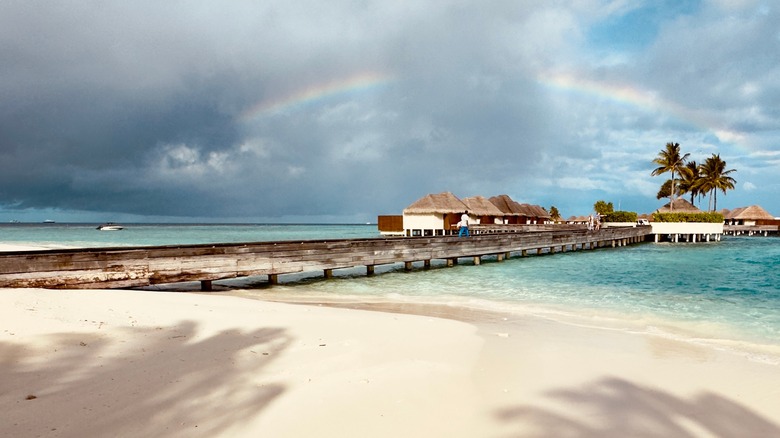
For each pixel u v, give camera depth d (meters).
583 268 24.56
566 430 4.52
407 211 50.75
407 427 4.48
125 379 5.40
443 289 16.62
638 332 9.41
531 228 51.75
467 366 6.57
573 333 9.19
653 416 4.91
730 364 6.97
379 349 7.26
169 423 4.32
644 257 32.75
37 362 5.80
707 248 44.47
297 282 18.55
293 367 6.16
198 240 53.62
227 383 5.45
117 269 13.21
